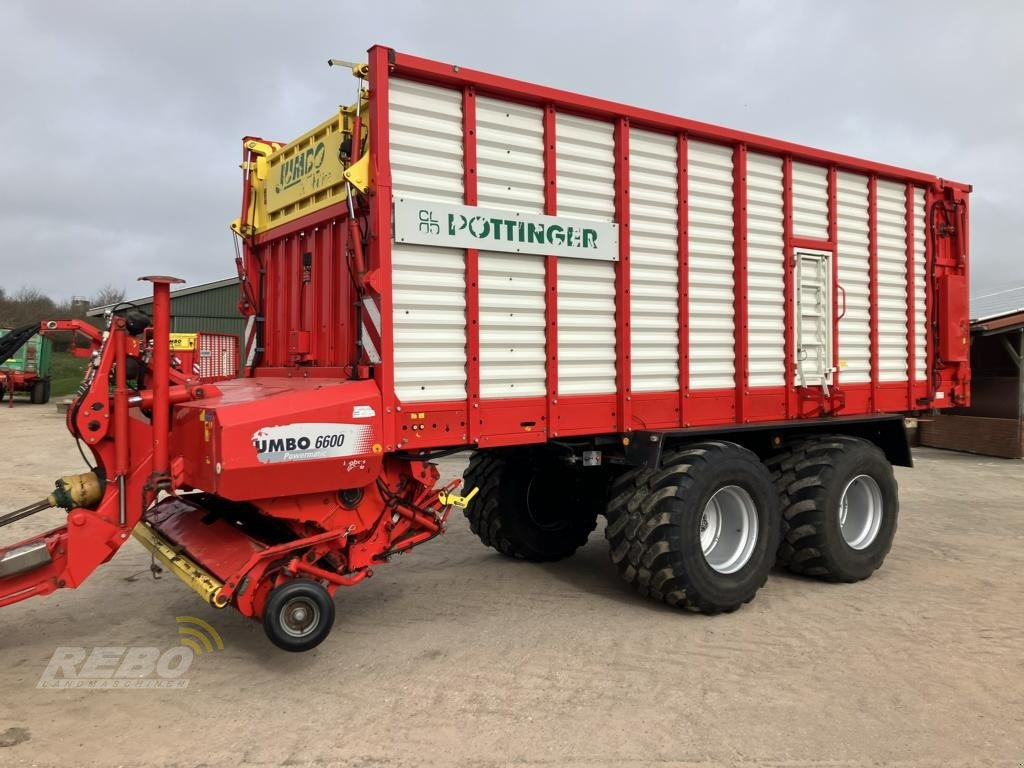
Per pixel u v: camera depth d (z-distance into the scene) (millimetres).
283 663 3834
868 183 5848
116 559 5863
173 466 3658
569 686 3553
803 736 3070
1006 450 12883
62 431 15680
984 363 14242
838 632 4301
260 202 5105
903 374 6121
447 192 3865
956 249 6523
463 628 4359
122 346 3570
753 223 5121
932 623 4457
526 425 4160
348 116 3887
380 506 3906
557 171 4254
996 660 3879
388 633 4273
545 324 4211
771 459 5469
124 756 2900
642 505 4457
